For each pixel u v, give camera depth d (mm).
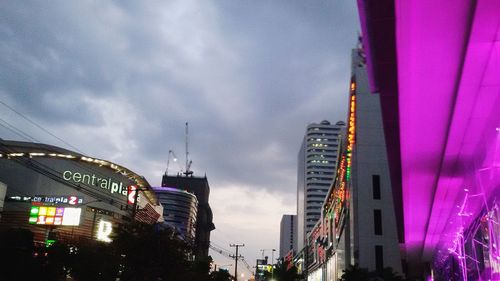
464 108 17719
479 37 13164
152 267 36375
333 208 104750
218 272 80125
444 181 27484
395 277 56875
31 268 31875
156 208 98688
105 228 76750
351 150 81625
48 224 63125
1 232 32906
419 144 22172
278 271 87938
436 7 12117
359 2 14641
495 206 24344
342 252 87188
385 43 16516
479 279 31703
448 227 40750
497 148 20734
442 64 14961
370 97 83000
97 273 34125
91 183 78438
